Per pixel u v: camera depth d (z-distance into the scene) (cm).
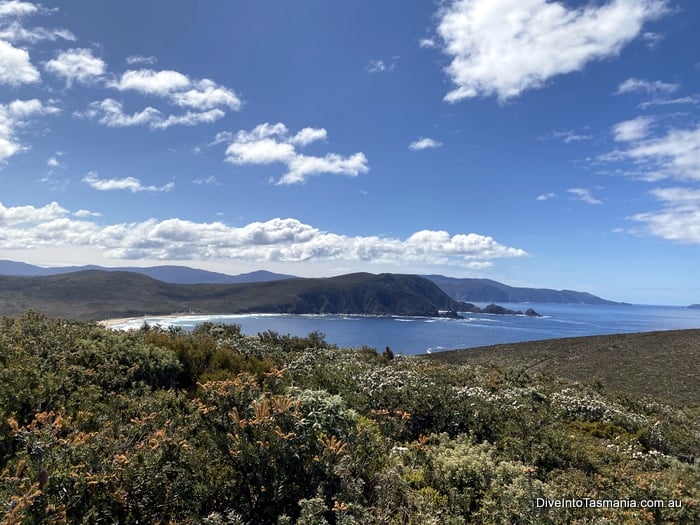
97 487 370
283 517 384
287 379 920
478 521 499
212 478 416
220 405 473
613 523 521
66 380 608
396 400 883
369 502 473
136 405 585
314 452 461
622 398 1572
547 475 680
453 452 643
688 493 666
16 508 293
